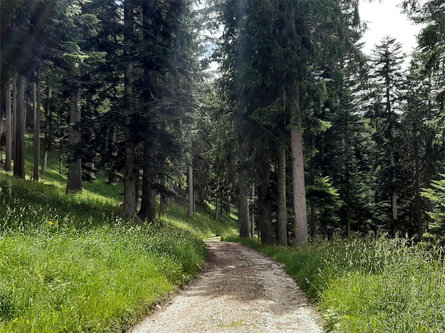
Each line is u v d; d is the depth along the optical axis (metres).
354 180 24.39
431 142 22.14
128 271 6.70
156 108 14.98
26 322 3.90
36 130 23.77
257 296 6.87
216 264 11.90
